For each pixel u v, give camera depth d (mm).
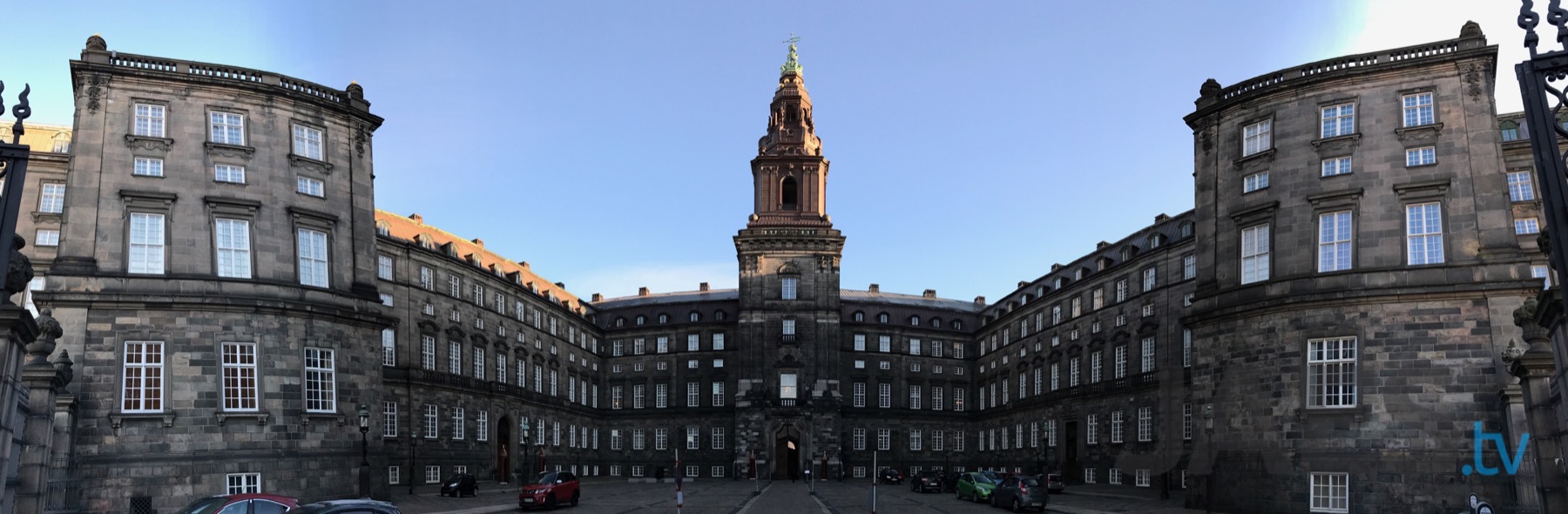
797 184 116500
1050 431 100812
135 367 45438
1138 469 72250
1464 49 44562
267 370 47750
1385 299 43875
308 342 49500
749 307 112750
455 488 65375
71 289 45312
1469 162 43938
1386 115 45688
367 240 53688
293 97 51344
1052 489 73562
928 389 125375
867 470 120188
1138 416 83250
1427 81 45250
